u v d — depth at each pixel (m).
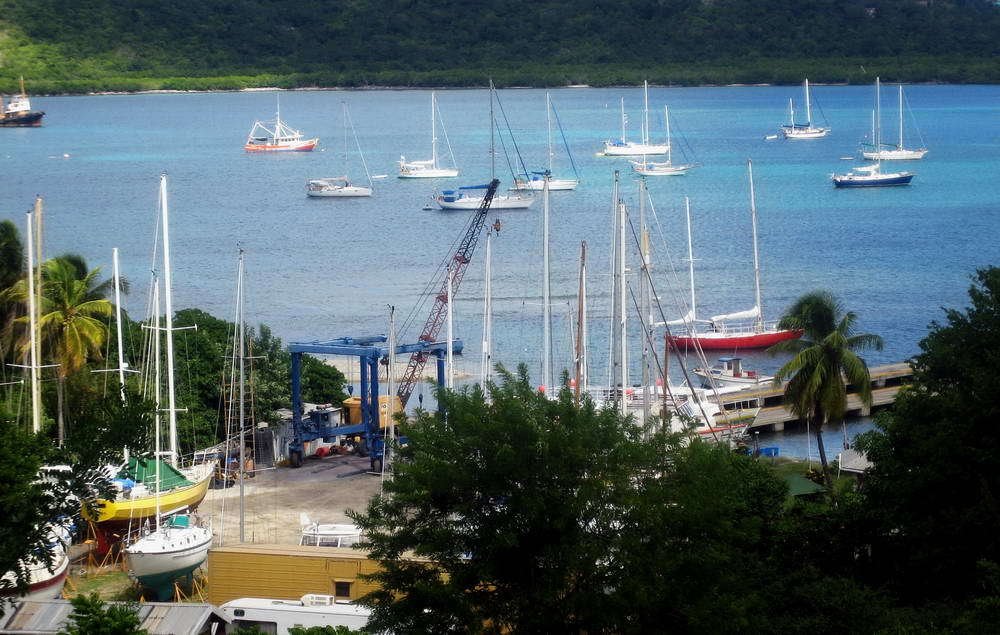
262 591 110.94
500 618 78.25
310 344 175.12
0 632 100.38
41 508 85.94
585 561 76.00
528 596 77.31
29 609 103.88
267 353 197.62
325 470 169.75
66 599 112.50
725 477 83.56
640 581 76.19
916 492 96.12
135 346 192.25
